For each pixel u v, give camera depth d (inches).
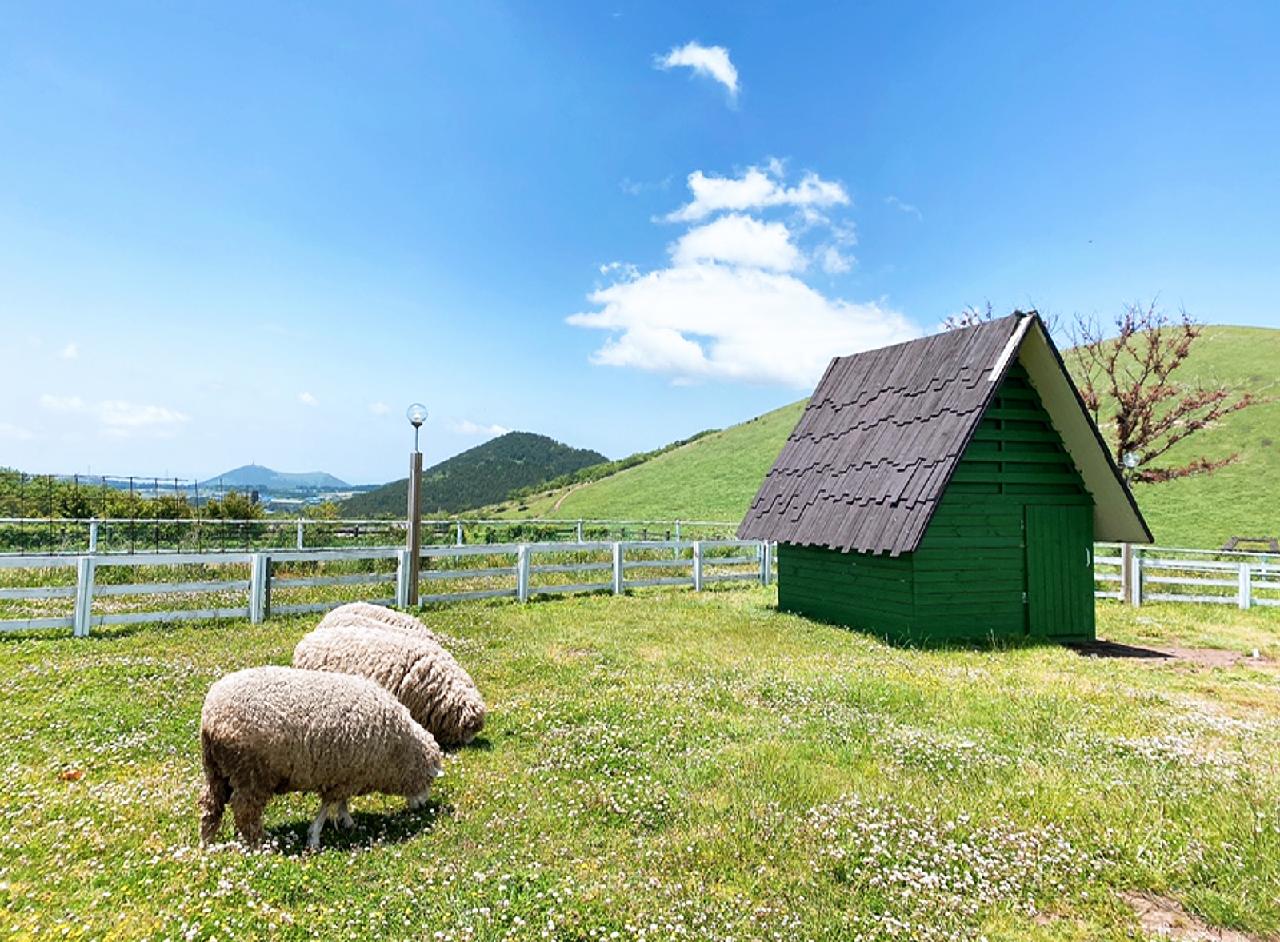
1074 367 1994.3
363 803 239.5
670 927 164.4
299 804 236.7
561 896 175.0
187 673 383.2
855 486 572.4
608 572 908.0
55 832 198.7
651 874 190.2
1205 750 291.4
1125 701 362.6
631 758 274.7
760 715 332.8
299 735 198.5
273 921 159.6
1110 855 203.2
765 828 214.8
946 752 282.0
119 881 172.9
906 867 195.6
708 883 186.9
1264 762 277.1
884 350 661.3
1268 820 219.1
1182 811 228.5
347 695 212.5
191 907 160.1
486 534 1327.5
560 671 415.8
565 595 730.2
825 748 286.2
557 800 240.5
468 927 161.0
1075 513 559.8
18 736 287.0
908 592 513.3
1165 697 372.2
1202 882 190.4
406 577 621.0
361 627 318.3
